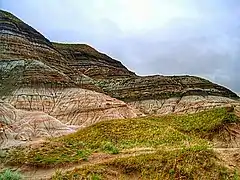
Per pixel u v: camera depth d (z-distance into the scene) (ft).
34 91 278.46
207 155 61.57
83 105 267.18
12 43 354.33
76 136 120.98
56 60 379.35
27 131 180.96
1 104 209.97
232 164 61.62
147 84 368.68
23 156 88.38
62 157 81.97
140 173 61.52
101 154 80.59
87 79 373.61
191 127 164.14
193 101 328.29
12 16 401.90
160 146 90.07
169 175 58.70
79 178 60.44
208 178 56.44
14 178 70.28
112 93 366.84
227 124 160.97
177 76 382.42
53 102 273.33
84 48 497.05
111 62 493.36
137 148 86.48
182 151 63.57
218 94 347.15
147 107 337.31
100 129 123.03
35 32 402.93
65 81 299.58
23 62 314.55
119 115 260.83
